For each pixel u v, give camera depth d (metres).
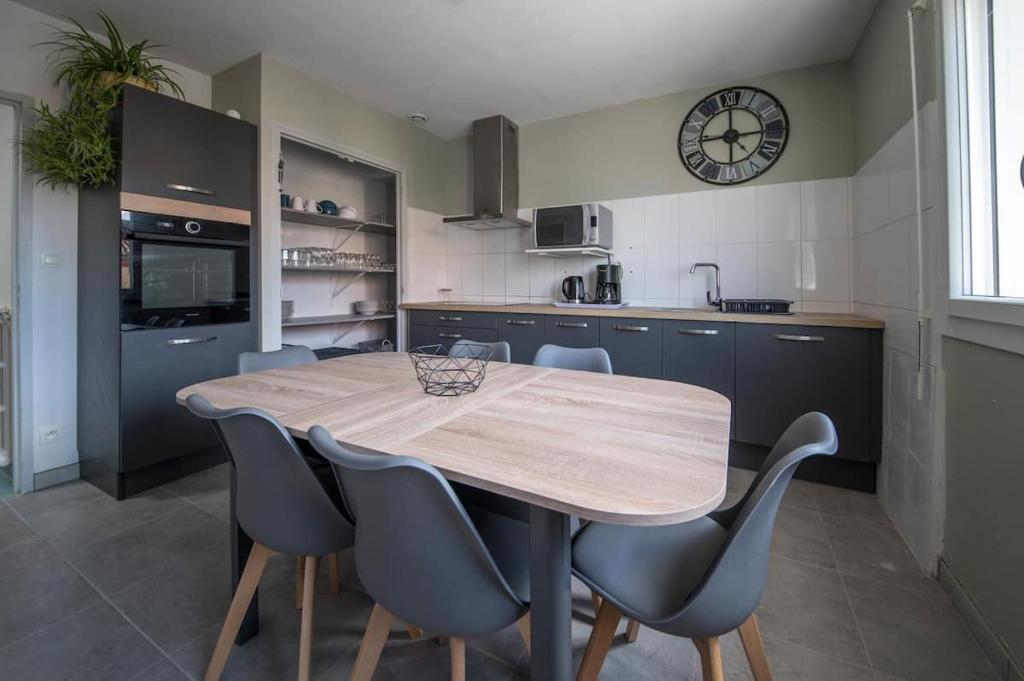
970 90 1.48
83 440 2.47
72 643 1.37
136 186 2.24
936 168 1.61
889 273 2.13
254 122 2.77
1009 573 1.23
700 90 3.20
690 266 3.27
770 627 1.43
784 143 2.96
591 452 0.90
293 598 1.59
